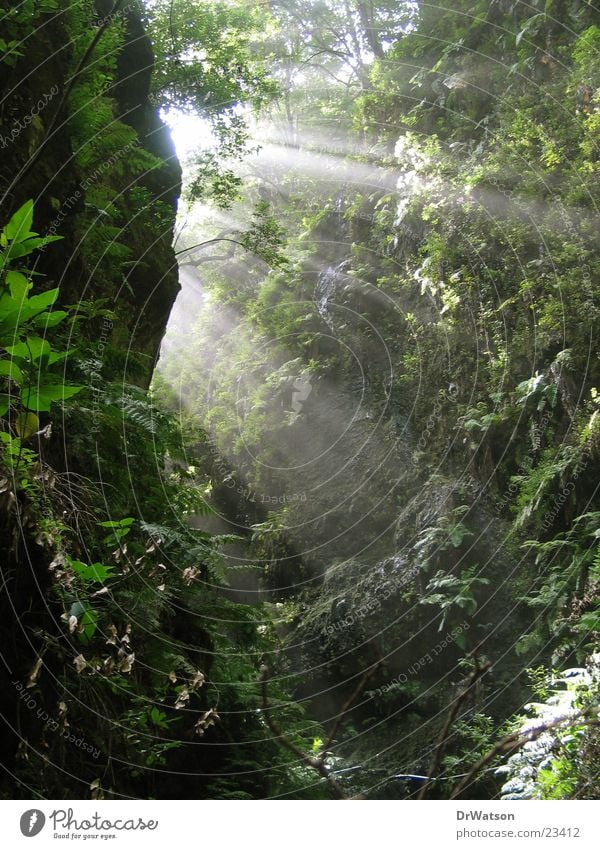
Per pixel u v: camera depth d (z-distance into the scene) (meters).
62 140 5.15
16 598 2.53
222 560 4.75
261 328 16.44
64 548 2.72
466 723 7.88
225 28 12.40
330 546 13.22
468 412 10.62
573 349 9.38
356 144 15.25
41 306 2.35
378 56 16.77
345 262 14.80
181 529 4.76
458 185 11.56
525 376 10.12
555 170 10.30
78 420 3.93
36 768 2.46
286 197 17.27
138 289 7.52
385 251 13.84
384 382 13.59
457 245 11.48
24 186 4.44
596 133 9.82
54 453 3.61
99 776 2.79
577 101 10.21
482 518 10.22
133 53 8.99
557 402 9.58
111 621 3.27
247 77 12.36
